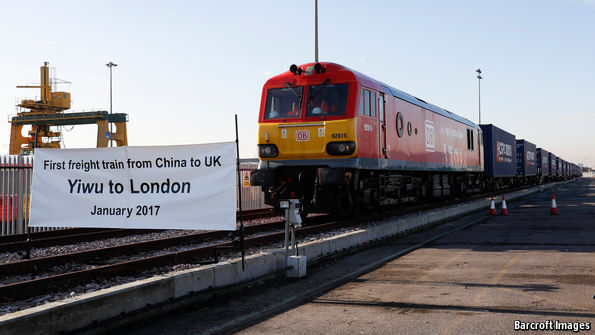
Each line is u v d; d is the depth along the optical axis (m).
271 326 5.37
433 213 16.16
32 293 6.76
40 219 8.04
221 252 9.87
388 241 12.38
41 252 10.42
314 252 9.23
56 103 63.53
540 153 58.22
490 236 12.61
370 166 13.55
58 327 4.79
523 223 15.80
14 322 4.40
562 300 6.09
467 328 5.09
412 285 7.16
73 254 9.10
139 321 5.64
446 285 7.10
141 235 13.51
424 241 12.05
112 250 9.79
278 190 13.60
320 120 12.89
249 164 22.95
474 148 26.88
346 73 13.07
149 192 7.47
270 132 13.38
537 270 7.99
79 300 5.01
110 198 7.67
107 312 5.29
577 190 44.38
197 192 7.25
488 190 33.16
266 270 7.84
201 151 7.24
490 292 6.59
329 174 12.59
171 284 6.09
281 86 13.60
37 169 8.11
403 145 16.27
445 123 21.52
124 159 7.60
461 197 25.69
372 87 14.01
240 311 6.03
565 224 15.01
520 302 6.05
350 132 12.63
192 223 7.26
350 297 6.57
